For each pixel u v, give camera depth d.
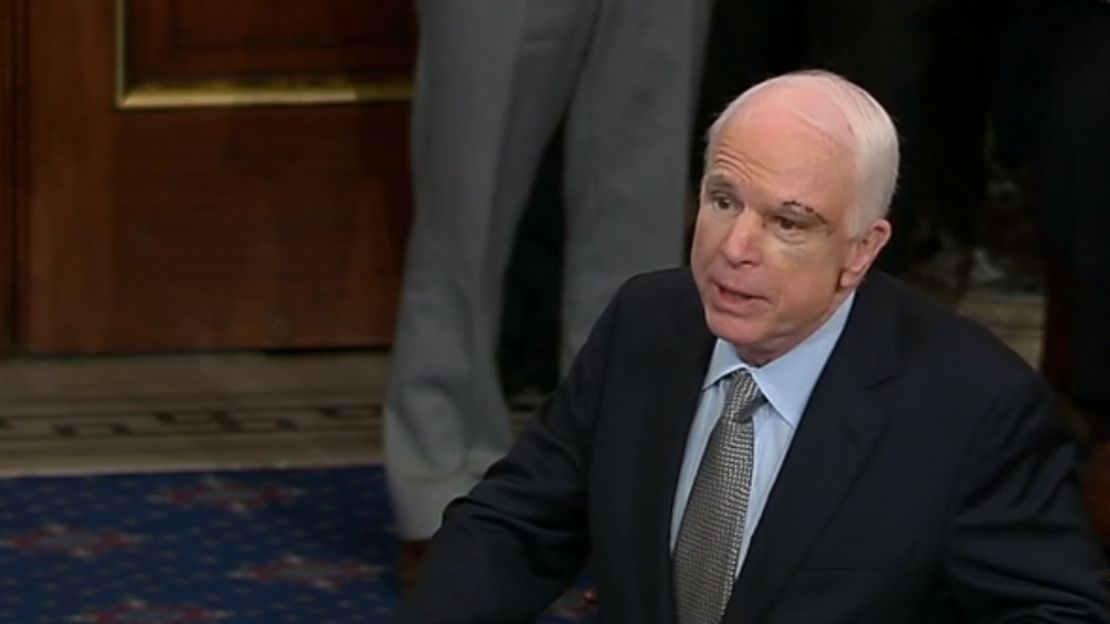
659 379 5.34
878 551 5.05
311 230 11.37
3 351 11.31
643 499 5.26
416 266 8.57
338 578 8.91
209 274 11.36
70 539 9.16
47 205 11.21
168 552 9.08
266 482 9.87
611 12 8.38
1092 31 8.77
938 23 9.75
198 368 11.27
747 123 4.90
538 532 5.50
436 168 8.42
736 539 5.17
